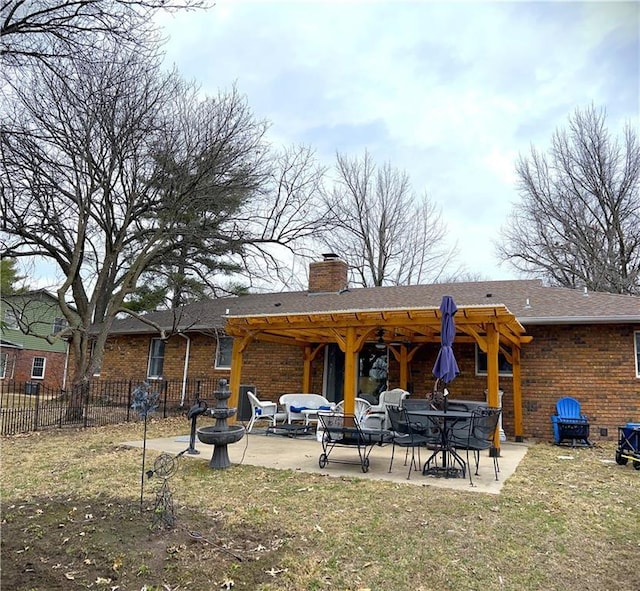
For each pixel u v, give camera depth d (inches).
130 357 649.6
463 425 262.4
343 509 190.1
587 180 965.8
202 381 577.0
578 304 434.3
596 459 314.3
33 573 131.1
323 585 128.2
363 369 510.6
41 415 482.9
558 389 414.6
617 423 393.4
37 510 181.6
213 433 254.5
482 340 322.7
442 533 164.9
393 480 239.5
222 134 604.4
